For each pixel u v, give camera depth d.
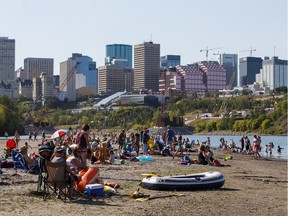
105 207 15.84
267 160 53.34
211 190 21.30
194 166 34.94
